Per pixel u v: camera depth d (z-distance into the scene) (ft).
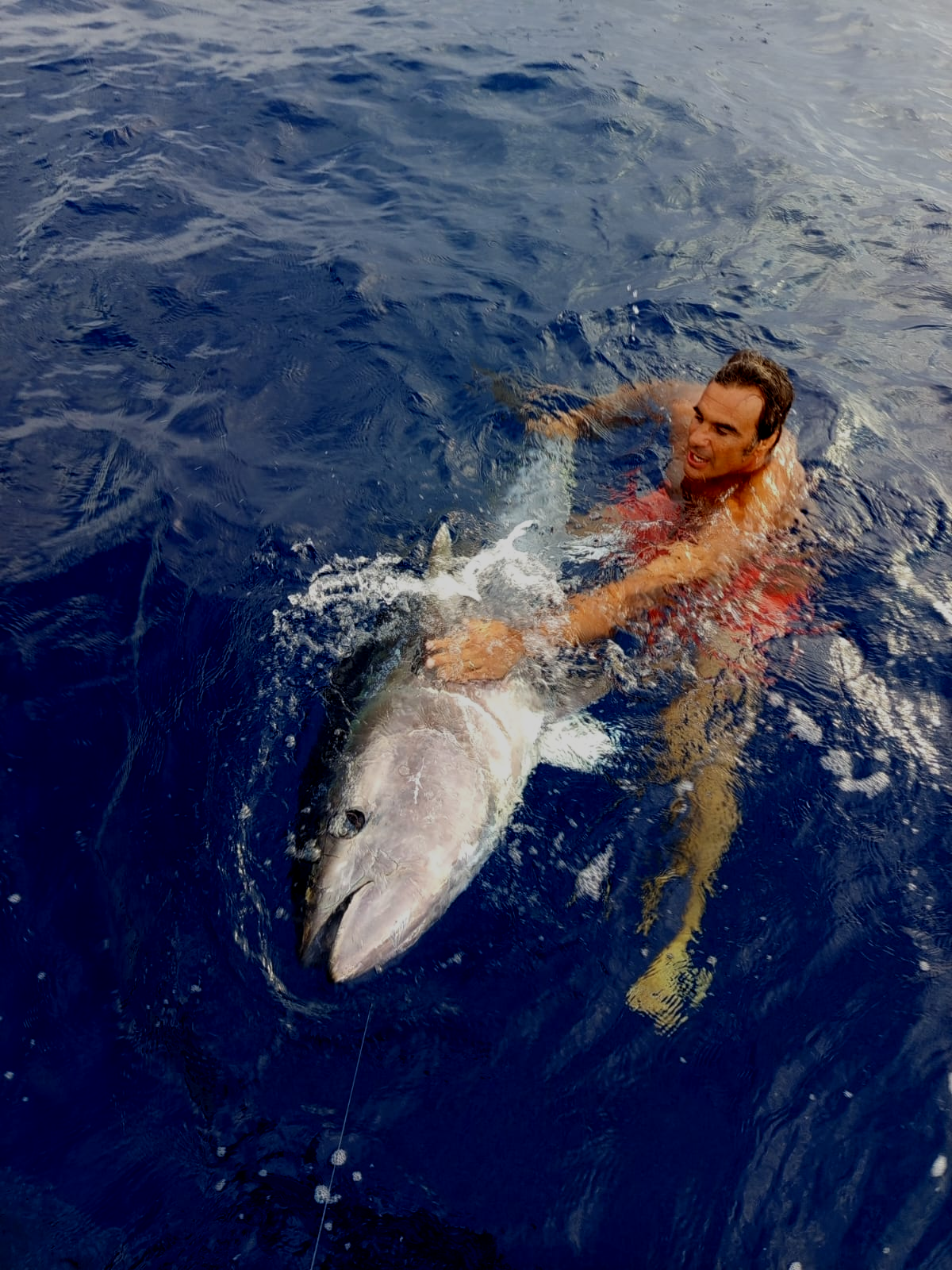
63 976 11.31
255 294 23.08
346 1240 9.52
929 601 15.57
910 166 30.60
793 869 12.30
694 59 37.37
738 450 15.17
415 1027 10.99
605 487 17.48
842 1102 10.34
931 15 44.42
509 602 15.10
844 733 13.71
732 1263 9.31
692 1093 10.47
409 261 24.54
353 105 32.58
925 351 22.02
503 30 39.14
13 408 19.54
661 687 14.10
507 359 21.18
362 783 12.14
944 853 12.44
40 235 25.03
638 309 22.86
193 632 15.12
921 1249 9.32
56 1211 9.64
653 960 11.50
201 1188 9.83
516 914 11.93
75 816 12.75
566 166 29.30
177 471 18.12
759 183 28.58
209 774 13.19
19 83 33.55
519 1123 10.28
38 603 15.53
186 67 35.06
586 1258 9.39
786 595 15.43
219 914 11.83
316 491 17.75
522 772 13.14
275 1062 10.73
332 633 14.88
